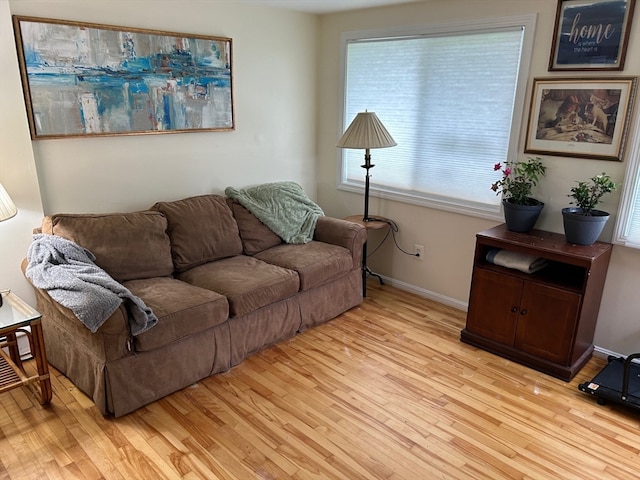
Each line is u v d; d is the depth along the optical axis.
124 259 2.68
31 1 2.51
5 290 2.56
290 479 1.95
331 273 3.22
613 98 2.60
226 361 2.69
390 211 3.89
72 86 2.73
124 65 2.92
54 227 2.56
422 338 3.12
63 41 2.64
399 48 3.57
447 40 3.29
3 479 1.93
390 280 4.01
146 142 3.15
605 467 2.04
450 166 3.49
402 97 3.66
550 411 2.40
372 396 2.50
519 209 2.85
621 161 2.63
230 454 2.08
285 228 3.50
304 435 2.21
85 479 1.93
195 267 3.06
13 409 2.35
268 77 3.77
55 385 2.54
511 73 3.03
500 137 3.17
